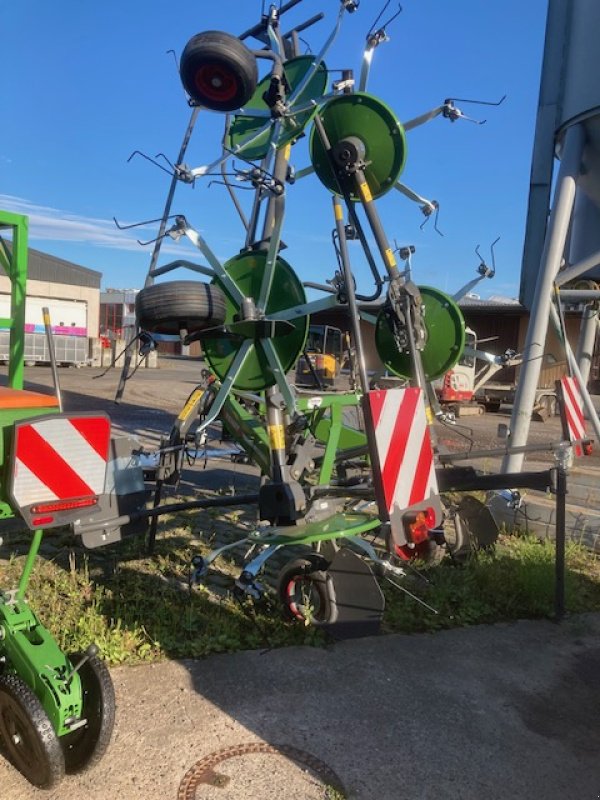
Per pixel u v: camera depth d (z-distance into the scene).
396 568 4.15
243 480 8.18
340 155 4.35
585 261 5.94
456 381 17.42
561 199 5.99
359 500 4.65
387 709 3.29
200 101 4.02
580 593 4.78
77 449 2.66
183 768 2.77
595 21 5.87
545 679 3.68
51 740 2.45
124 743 2.91
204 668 3.57
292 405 4.23
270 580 4.78
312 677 3.55
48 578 4.60
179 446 5.12
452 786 2.76
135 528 4.35
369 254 4.52
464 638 4.12
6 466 2.61
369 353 12.56
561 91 6.46
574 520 6.03
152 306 3.90
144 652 3.64
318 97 4.32
